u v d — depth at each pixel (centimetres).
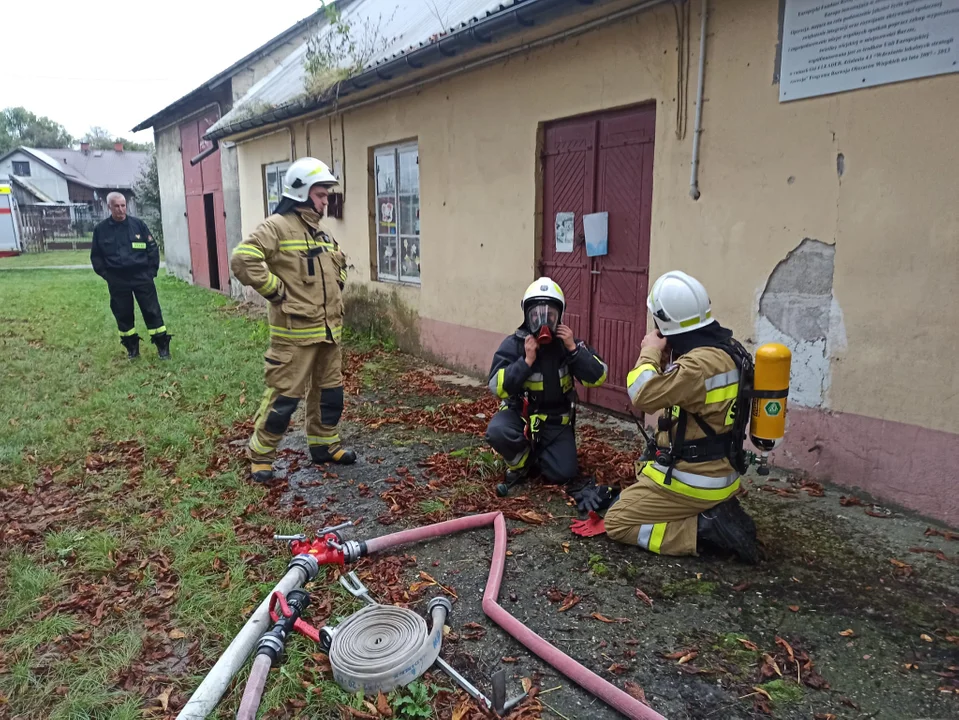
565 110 570
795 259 412
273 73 1429
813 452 420
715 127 448
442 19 773
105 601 309
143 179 2923
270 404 433
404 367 786
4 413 584
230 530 370
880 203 368
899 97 353
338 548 330
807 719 231
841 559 333
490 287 692
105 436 533
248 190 1308
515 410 423
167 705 244
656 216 499
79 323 1059
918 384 364
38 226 3762
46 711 245
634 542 344
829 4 374
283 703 242
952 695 241
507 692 246
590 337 592
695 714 235
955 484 355
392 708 237
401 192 849
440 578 324
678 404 312
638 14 488
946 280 346
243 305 1302
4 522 392
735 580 317
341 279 463
